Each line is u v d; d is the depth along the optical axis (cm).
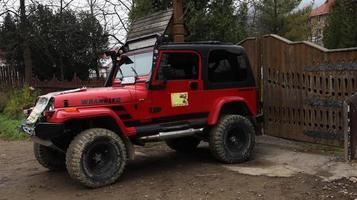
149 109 707
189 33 1059
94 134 642
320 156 759
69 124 672
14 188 678
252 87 819
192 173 707
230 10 1090
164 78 715
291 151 819
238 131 774
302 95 859
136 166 775
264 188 605
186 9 1016
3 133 1235
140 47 763
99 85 1394
